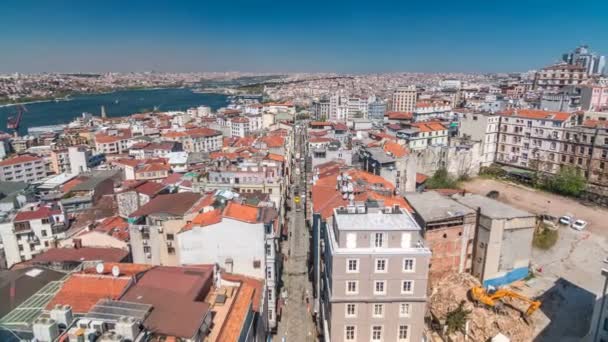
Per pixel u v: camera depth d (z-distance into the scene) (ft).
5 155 648.79
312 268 273.33
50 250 222.28
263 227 192.13
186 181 351.25
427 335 206.49
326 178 285.02
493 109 634.43
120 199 317.63
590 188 399.85
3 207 328.90
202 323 114.83
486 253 233.14
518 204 393.70
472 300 217.15
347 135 522.88
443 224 228.63
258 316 161.38
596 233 324.19
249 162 381.81
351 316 169.07
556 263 276.41
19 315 121.49
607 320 157.89
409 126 527.81
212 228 191.72
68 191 363.76
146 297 123.44
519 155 477.77
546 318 217.15
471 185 454.40
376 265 163.02
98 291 132.26
